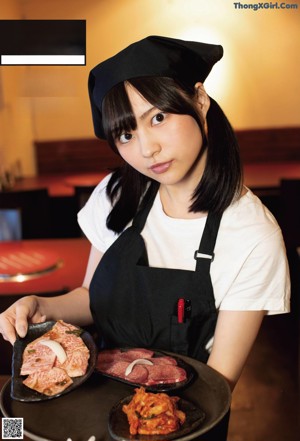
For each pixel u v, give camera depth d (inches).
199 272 51.8
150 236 55.7
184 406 43.8
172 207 54.7
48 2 173.9
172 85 44.0
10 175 191.8
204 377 48.3
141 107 44.1
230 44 188.5
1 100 185.9
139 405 41.8
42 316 55.2
